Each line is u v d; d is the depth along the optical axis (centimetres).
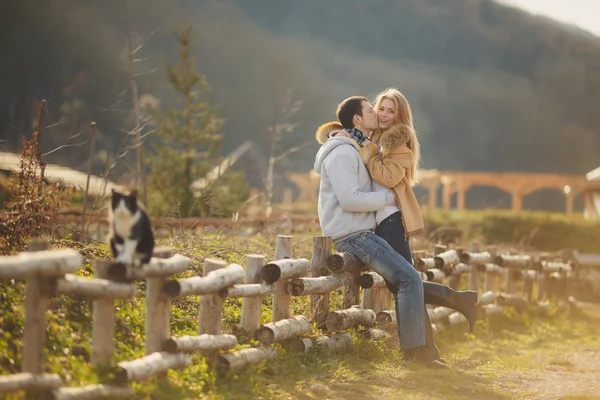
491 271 1126
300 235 1199
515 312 1170
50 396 428
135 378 480
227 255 870
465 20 12406
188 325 659
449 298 712
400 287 681
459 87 10481
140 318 611
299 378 600
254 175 3800
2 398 411
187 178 1800
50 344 509
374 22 11981
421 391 599
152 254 486
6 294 552
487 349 897
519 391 636
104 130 3431
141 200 1404
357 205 671
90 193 1511
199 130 1867
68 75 5972
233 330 624
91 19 6612
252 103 7881
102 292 463
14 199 763
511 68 11562
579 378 718
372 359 692
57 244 748
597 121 10188
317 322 721
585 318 1317
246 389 546
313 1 11881
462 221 2416
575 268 1512
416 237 1452
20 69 6059
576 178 3353
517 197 3397
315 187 3488
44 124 937
